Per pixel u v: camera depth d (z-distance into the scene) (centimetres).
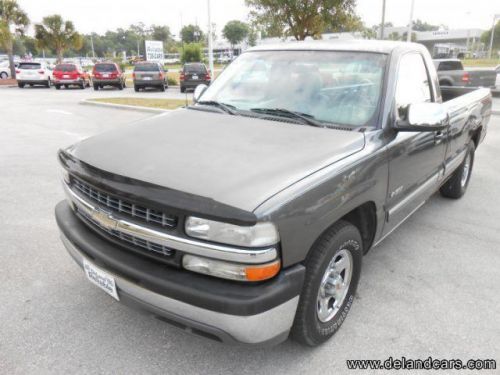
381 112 317
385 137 309
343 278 295
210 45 2206
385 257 411
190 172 239
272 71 374
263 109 344
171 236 222
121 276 243
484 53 7575
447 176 475
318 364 274
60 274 369
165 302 229
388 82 330
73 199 280
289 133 298
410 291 354
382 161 296
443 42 8788
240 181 230
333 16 1648
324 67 355
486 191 604
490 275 381
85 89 2598
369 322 314
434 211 529
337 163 262
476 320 318
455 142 458
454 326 311
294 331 263
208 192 220
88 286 352
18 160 729
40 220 479
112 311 321
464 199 572
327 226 248
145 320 312
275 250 218
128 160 257
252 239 209
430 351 287
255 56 401
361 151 283
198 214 213
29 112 1364
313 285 253
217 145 276
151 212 230
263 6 1680
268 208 213
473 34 7925
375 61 345
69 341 289
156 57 3703
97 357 275
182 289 221
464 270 389
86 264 269
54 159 740
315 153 268
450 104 450
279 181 233
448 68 1667
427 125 309
